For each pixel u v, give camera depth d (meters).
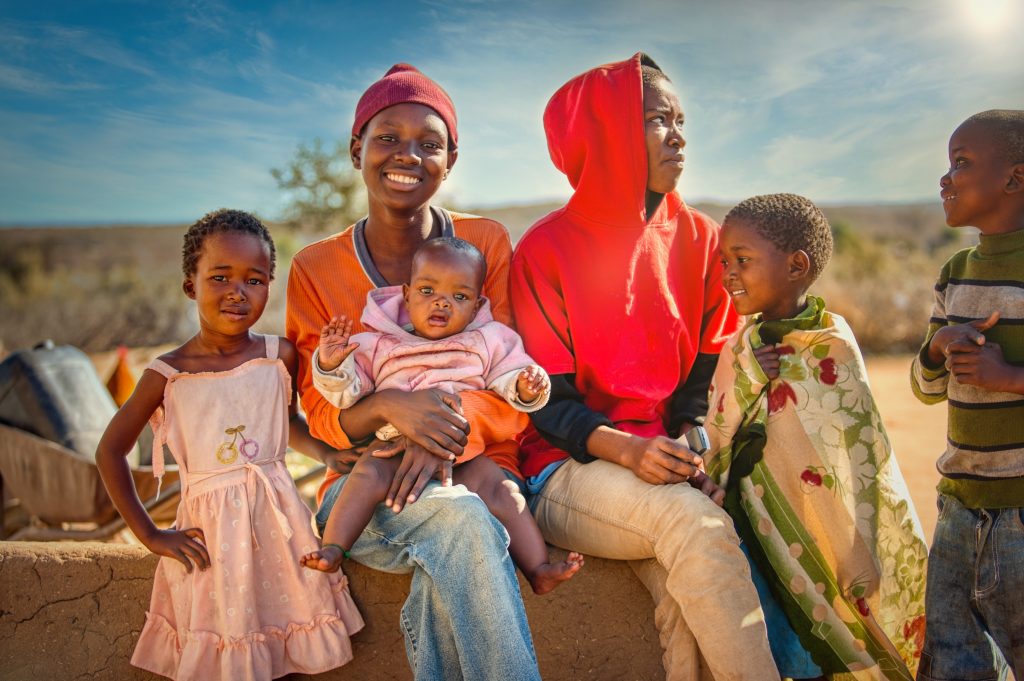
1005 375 2.62
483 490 3.00
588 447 3.11
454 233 3.45
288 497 2.86
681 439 3.40
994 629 2.78
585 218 3.40
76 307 18.78
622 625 3.07
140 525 2.75
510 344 3.13
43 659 2.82
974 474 2.81
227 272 2.83
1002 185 2.70
